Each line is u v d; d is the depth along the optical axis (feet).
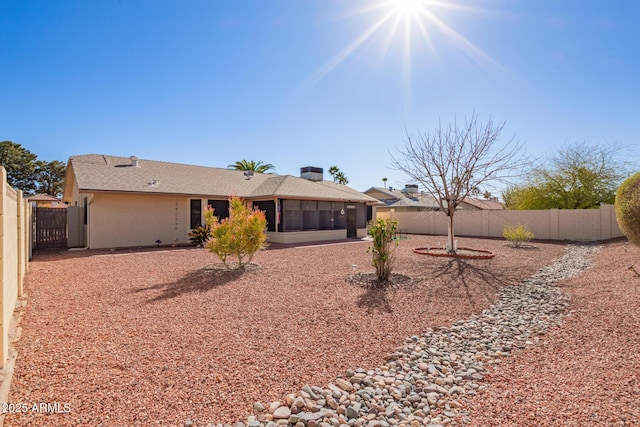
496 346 14.23
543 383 10.78
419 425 8.71
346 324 16.34
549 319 17.46
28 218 33.42
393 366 12.19
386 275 25.79
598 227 59.21
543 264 34.81
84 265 32.45
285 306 19.12
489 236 71.56
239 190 60.34
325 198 60.13
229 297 20.95
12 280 16.55
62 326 15.42
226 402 9.45
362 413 9.29
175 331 14.97
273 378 10.93
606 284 23.81
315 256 39.83
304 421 8.66
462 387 10.82
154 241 50.55
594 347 13.51
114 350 12.80
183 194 51.01
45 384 10.12
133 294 21.49
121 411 8.82
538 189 74.43
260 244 31.07
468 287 24.32
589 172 69.10
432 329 16.08
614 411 8.93
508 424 8.58
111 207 47.11
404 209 101.60
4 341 11.35
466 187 42.57
